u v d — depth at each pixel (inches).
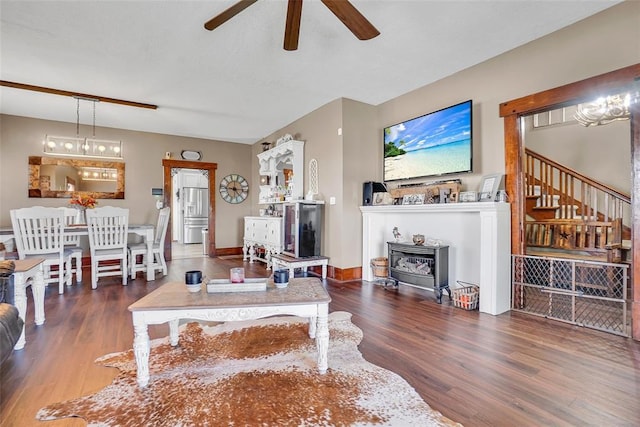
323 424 58.4
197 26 107.3
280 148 217.9
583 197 182.7
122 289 155.8
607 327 104.5
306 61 133.0
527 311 122.4
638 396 66.6
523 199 124.1
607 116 166.6
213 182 275.4
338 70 141.5
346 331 102.3
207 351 88.1
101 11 99.0
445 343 93.4
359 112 181.3
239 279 86.0
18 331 68.0
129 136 240.5
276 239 206.8
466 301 125.0
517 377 74.3
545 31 112.2
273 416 60.6
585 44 105.1
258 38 114.7
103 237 160.1
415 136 161.2
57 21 103.9
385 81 153.6
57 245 147.9
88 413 61.4
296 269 196.7
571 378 73.8
